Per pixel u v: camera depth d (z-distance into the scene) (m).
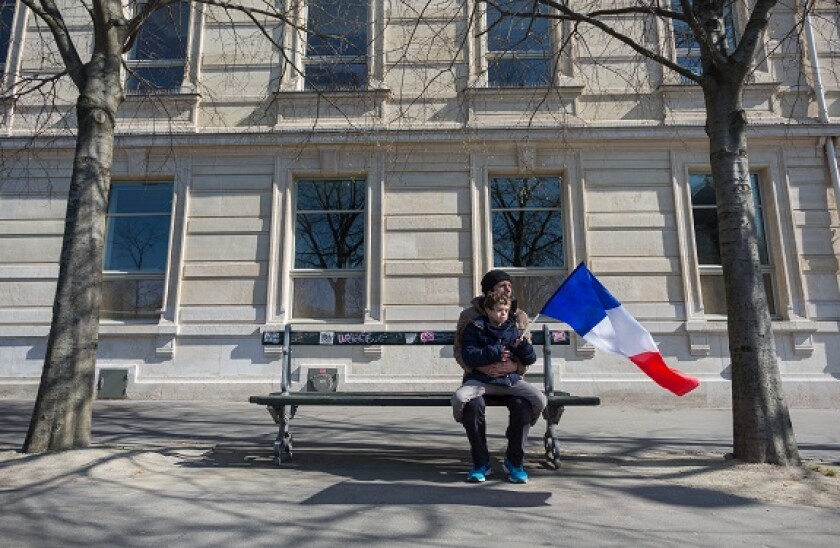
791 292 9.93
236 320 10.05
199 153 10.64
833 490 4.23
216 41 11.14
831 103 10.60
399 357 9.92
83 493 4.03
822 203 10.20
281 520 3.50
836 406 9.43
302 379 9.79
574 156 10.50
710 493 4.17
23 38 11.22
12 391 9.80
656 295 9.97
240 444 5.90
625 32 10.56
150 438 6.22
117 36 6.04
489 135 10.46
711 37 5.64
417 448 5.73
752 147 10.44
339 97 10.80
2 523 3.44
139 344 10.02
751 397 5.05
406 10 11.06
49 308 10.20
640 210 10.28
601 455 5.48
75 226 5.46
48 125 10.62
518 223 10.56
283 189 10.52
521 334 4.55
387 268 10.20
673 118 10.50
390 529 3.35
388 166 10.51
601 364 9.79
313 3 9.90
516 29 9.84
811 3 7.50
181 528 3.36
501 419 7.87
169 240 10.41
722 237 5.42
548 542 3.16
